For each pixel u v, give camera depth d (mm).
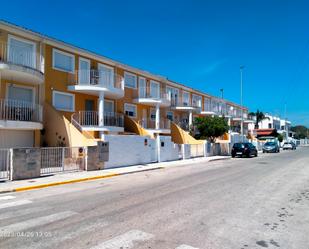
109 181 13516
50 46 19688
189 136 31188
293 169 18656
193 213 7332
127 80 27891
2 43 16406
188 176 15156
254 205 8281
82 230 5938
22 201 8930
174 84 35938
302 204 8461
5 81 17047
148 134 24656
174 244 5176
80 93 22125
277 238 5566
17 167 12945
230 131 45031
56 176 14211
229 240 5418
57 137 18484
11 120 15531
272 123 87250
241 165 21812
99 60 23906
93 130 21156
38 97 18828
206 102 45969
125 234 5691
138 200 8922
